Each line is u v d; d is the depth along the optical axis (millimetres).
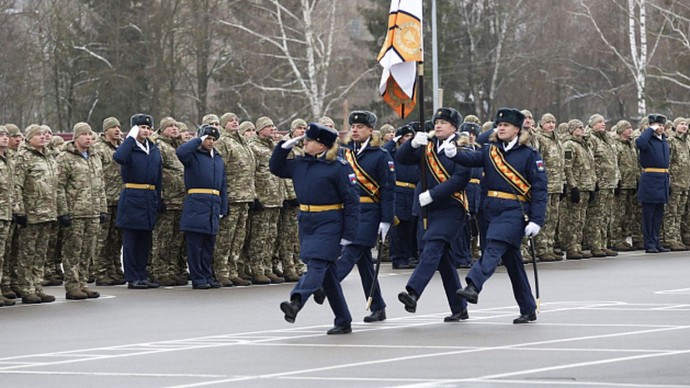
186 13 120938
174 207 43844
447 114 32156
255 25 120312
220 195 42719
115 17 121688
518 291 31578
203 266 42906
